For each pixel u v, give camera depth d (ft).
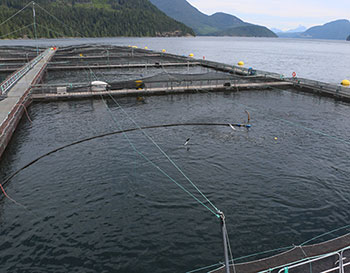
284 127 132.36
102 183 85.76
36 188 83.46
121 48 477.77
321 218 70.44
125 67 327.06
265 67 399.65
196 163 97.81
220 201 77.10
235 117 146.92
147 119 144.36
